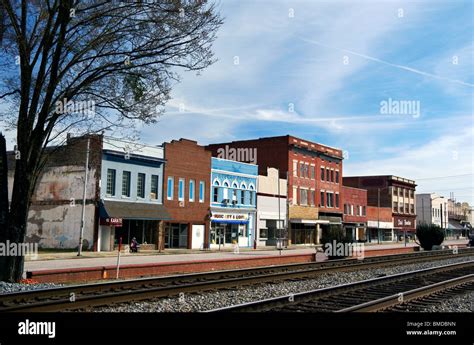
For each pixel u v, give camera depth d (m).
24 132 15.09
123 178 37.59
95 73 15.68
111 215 34.94
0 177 14.95
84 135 16.42
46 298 11.30
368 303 10.03
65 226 36.44
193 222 43.28
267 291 13.73
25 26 15.02
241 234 49.62
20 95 15.44
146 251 37.38
